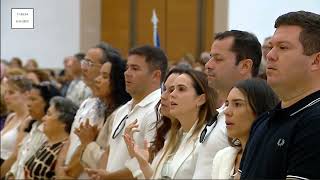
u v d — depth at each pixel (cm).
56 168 1177
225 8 1506
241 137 712
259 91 704
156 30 1347
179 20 1436
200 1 1488
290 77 557
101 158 1048
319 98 548
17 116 1498
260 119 619
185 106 836
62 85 1953
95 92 1157
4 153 1466
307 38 554
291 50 556
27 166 1258
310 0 1462
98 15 1501
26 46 1972
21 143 1384
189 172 806
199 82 840
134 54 1003
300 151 530
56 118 1242
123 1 1469
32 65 2036
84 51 1598
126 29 1479
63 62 1967
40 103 1356
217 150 761
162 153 871
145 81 1001
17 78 1505
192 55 1527
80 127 1084
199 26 1498
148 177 866
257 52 802
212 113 838
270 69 567
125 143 952
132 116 994
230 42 790
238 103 710
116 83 1108
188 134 840
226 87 798
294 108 556
